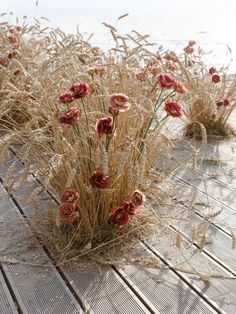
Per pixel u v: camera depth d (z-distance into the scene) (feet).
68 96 4.02
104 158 3.86
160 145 5.18
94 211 4.25
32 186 5.50
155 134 4.86
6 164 6.15
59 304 3.51
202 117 7.86
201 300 3.62
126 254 4.19
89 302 3.54
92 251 4.16
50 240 4.31
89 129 4.33
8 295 3.59
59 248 4.16
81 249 4.15
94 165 4.28
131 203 4.05
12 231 4.50
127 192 4.41
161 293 3.69
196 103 7.74
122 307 3.51
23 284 3.73
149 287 3.76
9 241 4.33
